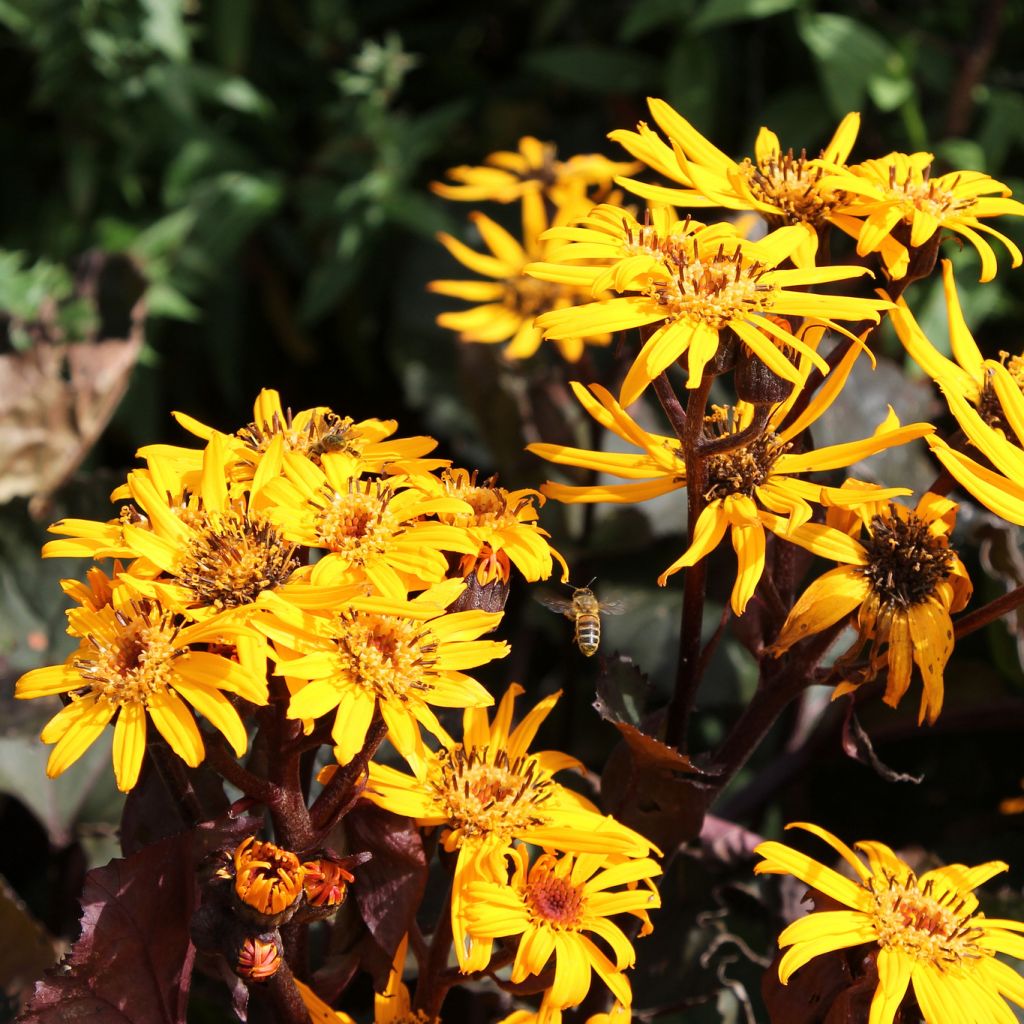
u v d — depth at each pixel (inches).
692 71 56.2
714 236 32.5
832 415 44.3
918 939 32.4
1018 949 32.9
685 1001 37.6
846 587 32.8
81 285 50.2
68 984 32.1
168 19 52.9
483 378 46.1
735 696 42.9
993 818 41.9
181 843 32.2
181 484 32.6
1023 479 32.2
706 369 31.9
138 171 59.5
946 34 57.9
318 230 58.4
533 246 44.9
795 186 33.7
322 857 31.6
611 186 45.4
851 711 33.9
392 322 57.8
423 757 31.5
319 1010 32.8
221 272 57.8
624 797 34.7
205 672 30.9
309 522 32.1
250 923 30.8
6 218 58.8
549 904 32.2
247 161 57.9
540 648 51.3
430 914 36.7
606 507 44.6
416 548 32.0
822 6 57.6
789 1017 32.9
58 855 40.8
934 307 50.5
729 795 43.6
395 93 62.9
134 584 31.1
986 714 40.8
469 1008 38.8
